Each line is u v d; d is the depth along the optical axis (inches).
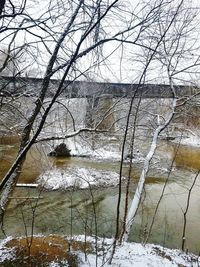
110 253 250.5
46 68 166.2
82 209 488.4
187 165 758.5
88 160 773.9
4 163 528.1
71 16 148.4
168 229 425.7
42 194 529.3
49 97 191.9
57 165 685.3
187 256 268.1
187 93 324.5
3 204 194.1
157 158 620.7
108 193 575.8
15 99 166.7
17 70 165.6
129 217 287.3
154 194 569.9
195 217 476.7
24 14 140.6
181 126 370.6
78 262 234.1
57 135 222.8
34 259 233.8
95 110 260.5
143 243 292.0
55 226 407.2
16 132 207.0
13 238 276.2
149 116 341.1
